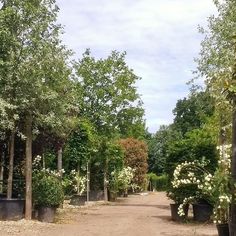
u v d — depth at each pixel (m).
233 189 6.33
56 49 12.97
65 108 13.74
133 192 38.25
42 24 12.66
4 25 12.11
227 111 8.91
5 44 12.19
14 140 13.95
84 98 27.17
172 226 12.94
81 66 27.11
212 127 14.29
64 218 14.23
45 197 13.04
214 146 14.41
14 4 12.39
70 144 21.47
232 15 14.73
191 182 13.14
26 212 12.91
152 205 23.02
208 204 13.70
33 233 10.63
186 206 14.14
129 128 28.03
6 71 12.27
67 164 21.70
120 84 27.25
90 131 22.78
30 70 12.34
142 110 28.06
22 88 12.48
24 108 12.74
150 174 49.62
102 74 27.19
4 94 12.34
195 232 11.55
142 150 37.47
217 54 15.34
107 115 27.02
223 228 9.27
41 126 13.64
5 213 12.55
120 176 27.31
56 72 12.92
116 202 25.58
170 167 14.90
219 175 6.93
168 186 14.79
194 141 14.97
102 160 25.53
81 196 20.77
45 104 12.91
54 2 12.84
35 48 12.54
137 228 12.11
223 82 6.62
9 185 13.05
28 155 13.15
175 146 15.10
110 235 10.60
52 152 17.80
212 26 15.64
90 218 14.69
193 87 18.25
